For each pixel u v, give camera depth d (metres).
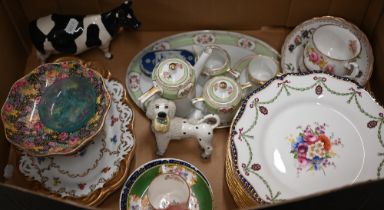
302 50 0.84
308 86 0.73
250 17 0.88
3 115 0.73
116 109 0.78
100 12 0.87
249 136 0.68
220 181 0.74
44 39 0.82
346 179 0.66
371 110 0.70
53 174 0.73
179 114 0.78
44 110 0.76
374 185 0.45
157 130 0.70
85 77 0.78
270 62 0.82
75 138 0.73
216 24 0.89
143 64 0.85
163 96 0.74
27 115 0.76
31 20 0.88
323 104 0.72
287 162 0.68
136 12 0.86
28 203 0.50
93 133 0.71
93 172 0.73
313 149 0.69
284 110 0.71
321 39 0.80
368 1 0.81
